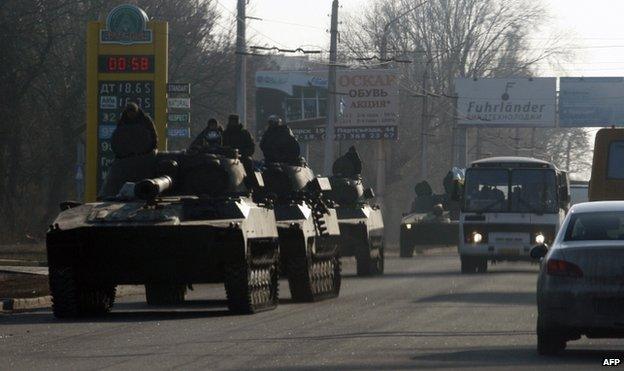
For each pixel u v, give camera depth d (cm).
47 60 8506
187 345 2389
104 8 8675
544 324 2191
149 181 3147
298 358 2167
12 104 8131
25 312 3447
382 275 5744
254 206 3325
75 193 9000
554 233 5853
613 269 2147
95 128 6294
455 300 3803
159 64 6288
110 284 3166
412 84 14238
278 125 4194
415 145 14125
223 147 3459
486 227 5903
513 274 5872
